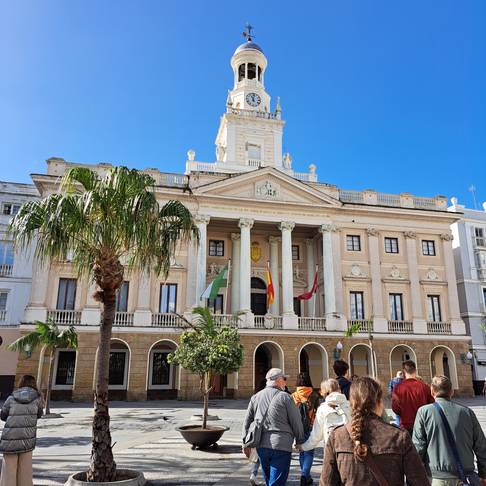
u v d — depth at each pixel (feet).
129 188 29.78
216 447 39.19
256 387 105.91
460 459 15.07
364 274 109.50
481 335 117.08
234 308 107.34
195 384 92.27
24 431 21.90
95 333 91.30
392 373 109.40
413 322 107.24
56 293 93.66
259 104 129.90
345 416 19.40
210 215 102.89
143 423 57.62
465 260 122.01
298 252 118.32
